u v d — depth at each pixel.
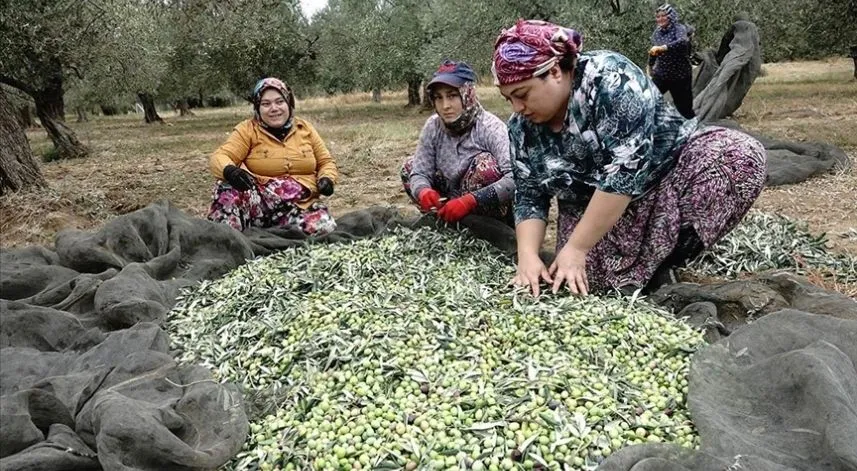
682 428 2.15
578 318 2.81
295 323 2.93
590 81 2.82
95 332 3.09
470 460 2.01
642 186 2.92
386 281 3.40
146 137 18.73
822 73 27.42
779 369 2.24
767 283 3.14
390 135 12.77
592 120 2.88
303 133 4.95
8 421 2.22
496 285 3.31
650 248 3.28
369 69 21.38
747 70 9.93
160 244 4.02
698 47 11.71
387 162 9.45
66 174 10.63
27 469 2.08
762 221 4.38
